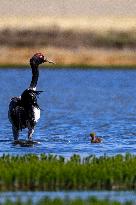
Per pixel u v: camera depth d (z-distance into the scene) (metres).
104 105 54.81
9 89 66.88
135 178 24.23
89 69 87.31
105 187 23.92
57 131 38.25
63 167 24.84
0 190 23.52
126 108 52.62
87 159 26.78
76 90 67.25
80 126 40.88
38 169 24.52
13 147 32.06
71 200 21.14
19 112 32.56
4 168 24.84
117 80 76.50
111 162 25.98
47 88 69.25
